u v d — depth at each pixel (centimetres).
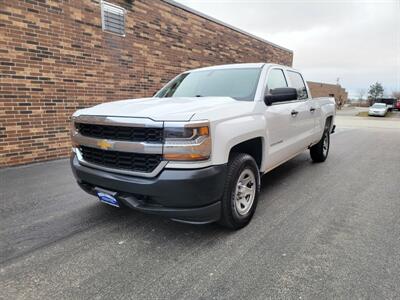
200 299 213
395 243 288
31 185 475
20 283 233
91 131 308
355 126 1702
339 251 274
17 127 591
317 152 624
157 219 348
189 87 417
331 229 319
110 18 729
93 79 710
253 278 236
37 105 616
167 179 255
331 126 669
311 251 274
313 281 231
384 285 225
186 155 254
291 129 436
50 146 647
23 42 580
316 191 445
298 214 359
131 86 803
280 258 263
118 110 296
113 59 749
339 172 557
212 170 265
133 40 792
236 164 299
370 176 530
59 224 336
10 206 387
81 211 372
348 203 396
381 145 912
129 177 275
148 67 844
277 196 423
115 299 214
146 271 248
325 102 621
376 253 270
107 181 289
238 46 1242
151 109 285
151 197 268
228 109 301
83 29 676
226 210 292
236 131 293
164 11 874
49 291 223
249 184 332
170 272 246
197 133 255
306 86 539
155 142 261
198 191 258
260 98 361
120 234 313
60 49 639
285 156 432
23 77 588
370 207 382
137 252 277
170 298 215
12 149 590
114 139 284
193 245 289
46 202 402
